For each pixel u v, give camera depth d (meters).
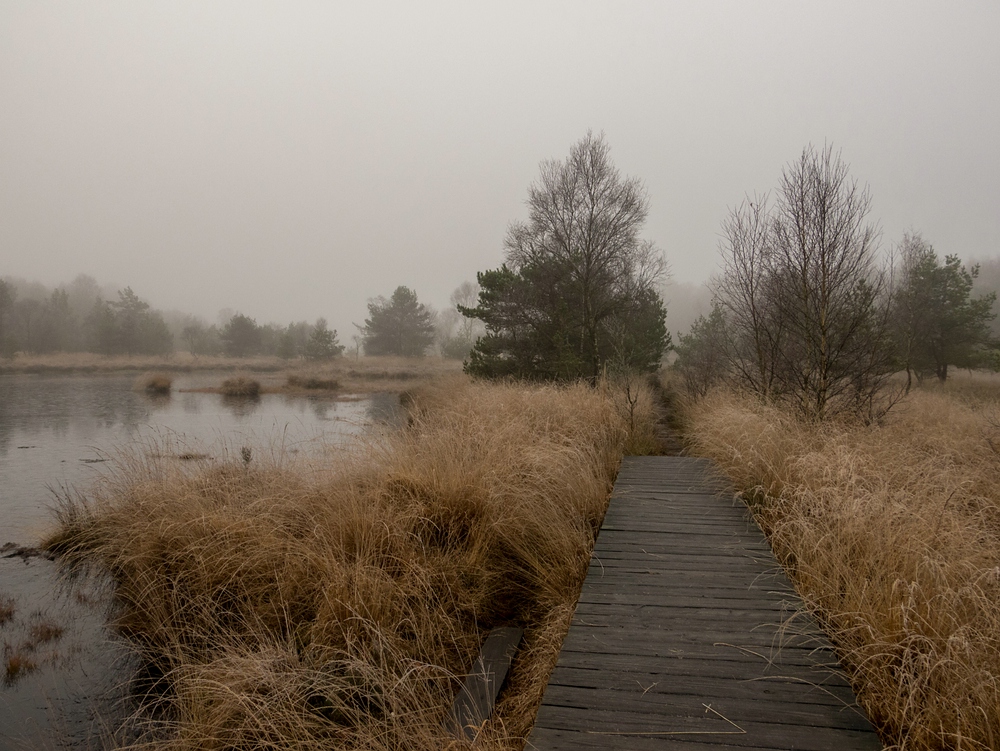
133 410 22.03
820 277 8.16
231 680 3.75
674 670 3.17
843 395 8.41
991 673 2.78
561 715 2.79
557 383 15.06
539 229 17.94
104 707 4.15
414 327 52.03
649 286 19.17
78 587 6.00
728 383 12.09
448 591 4.87
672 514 6.02
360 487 6.50
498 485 6.12
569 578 5.01
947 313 18.94
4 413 20.64
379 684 3.58
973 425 8.62
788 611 3.84
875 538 4.02
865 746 2.53
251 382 29.62
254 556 5.23
